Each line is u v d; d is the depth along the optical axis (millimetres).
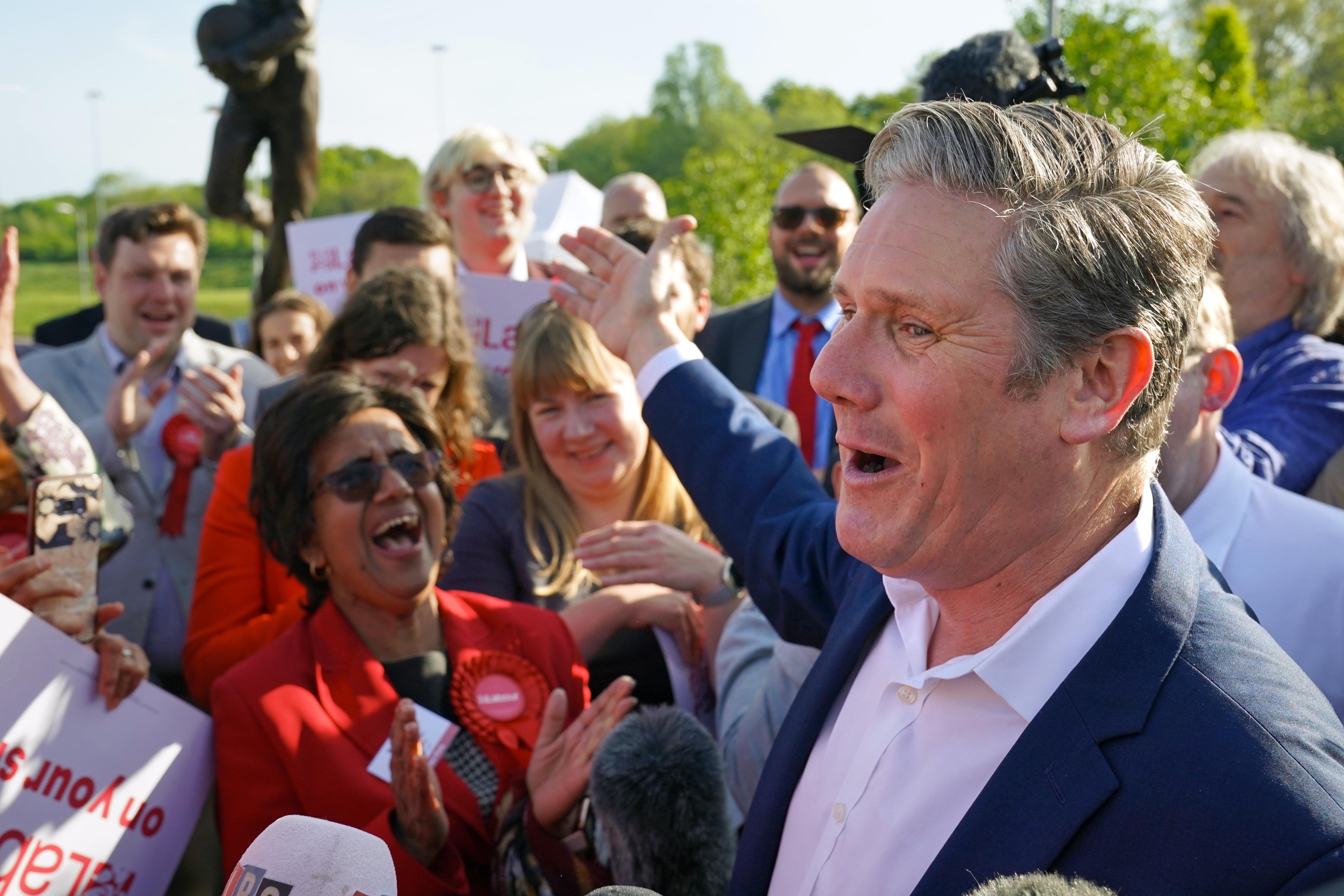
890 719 1337
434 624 2396
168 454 3623
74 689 1990
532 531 3018
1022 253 1107
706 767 1698
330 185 64500
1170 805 1065
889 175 1208
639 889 935
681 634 2707
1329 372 2732
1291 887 987
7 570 1989
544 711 2328
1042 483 1171
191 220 4332
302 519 2287
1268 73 47656
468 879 2133
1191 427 1930
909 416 1165
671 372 2002
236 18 7078
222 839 2078
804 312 4773
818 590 1745
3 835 1888
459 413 3406
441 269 4355
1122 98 18172
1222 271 2871
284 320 5418
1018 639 1209
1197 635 1159
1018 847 1130
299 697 2129
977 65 2361
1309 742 1068
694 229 2076
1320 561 1935
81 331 6180
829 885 1327
